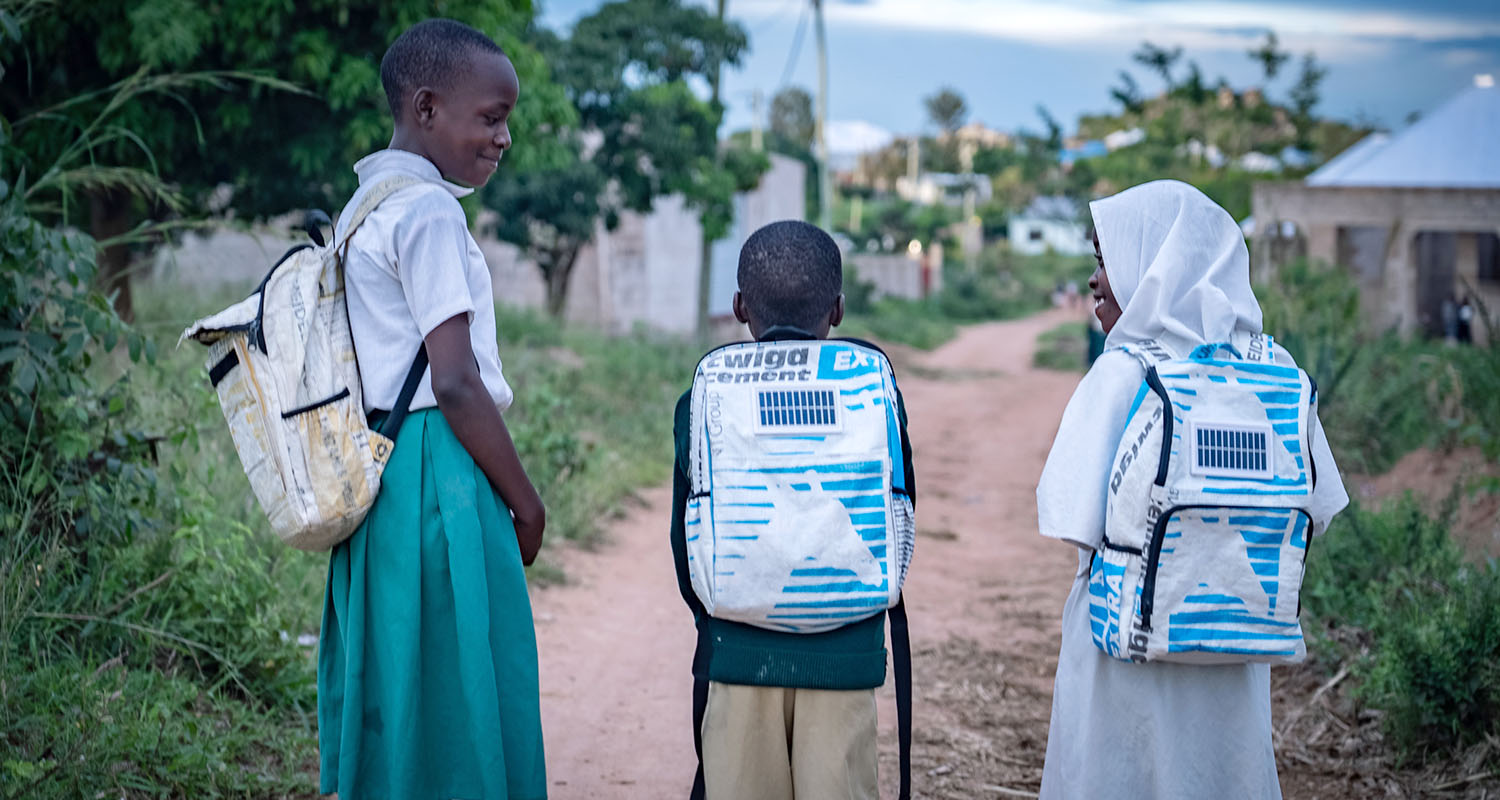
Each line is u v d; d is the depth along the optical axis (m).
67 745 3.02
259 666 3.88
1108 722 2.43
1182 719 2.40
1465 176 17.95
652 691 4.58
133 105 7.12
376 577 2.35
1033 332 37.62
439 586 2.33
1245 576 2.27
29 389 3.57
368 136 7.84
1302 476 2.31
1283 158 27.91
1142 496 2.29
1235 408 2.31
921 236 58.94
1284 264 15.34
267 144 8.29
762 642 2.31
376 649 2.37
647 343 17.44
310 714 3.81
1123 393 2.37
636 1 17.23
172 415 5.06
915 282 43.38
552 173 16.59
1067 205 71.94
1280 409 2.33
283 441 2.28
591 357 14.07
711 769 2.39
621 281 20.92
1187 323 2.43
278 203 8.97
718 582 2.27
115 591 3.71
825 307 2.45
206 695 3.67
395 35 7.66
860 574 2.26
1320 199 17.16
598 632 5.26
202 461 5.21
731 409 2.30
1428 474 7.65
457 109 2.40
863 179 83.25
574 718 4.25
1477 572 4.49
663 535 7.22
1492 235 18.78
